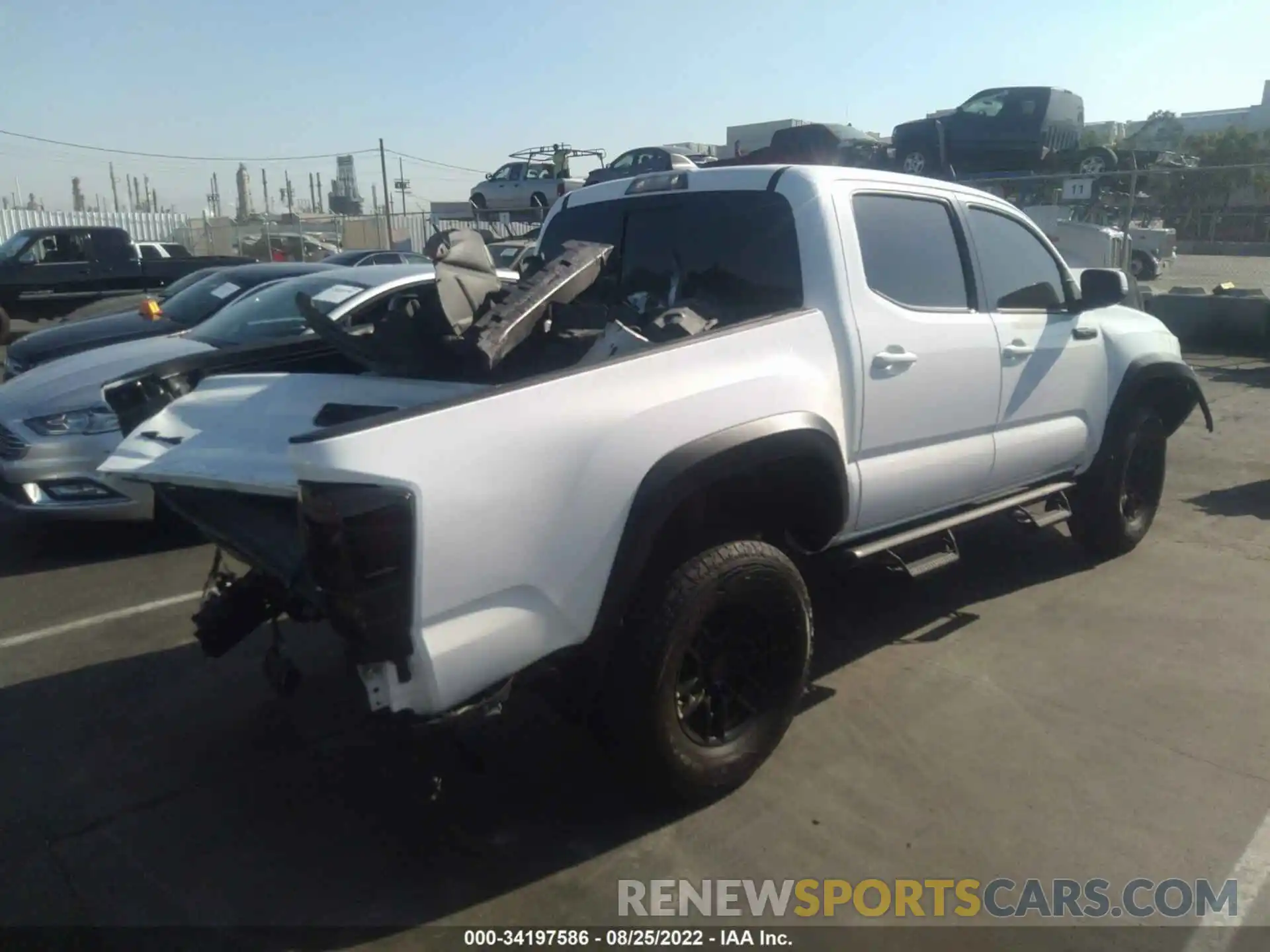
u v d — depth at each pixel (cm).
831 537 394
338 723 425
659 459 319
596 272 377
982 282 473
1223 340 1464
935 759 385
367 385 367
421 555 270
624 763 338
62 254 1777
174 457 353
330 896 316
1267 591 550
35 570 620
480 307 363
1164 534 655
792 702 373
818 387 374
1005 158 1739
